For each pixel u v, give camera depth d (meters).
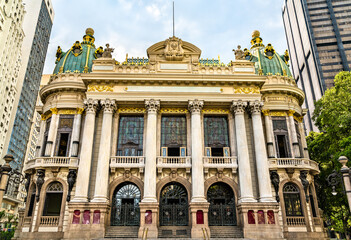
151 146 29.95
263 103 32.41
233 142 32.12
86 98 32.38
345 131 32.03
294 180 31.02
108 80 31.94
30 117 95.00
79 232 26.50
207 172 30.30
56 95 33.81
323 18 116.75
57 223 28.52
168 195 30.38
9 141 80.25
